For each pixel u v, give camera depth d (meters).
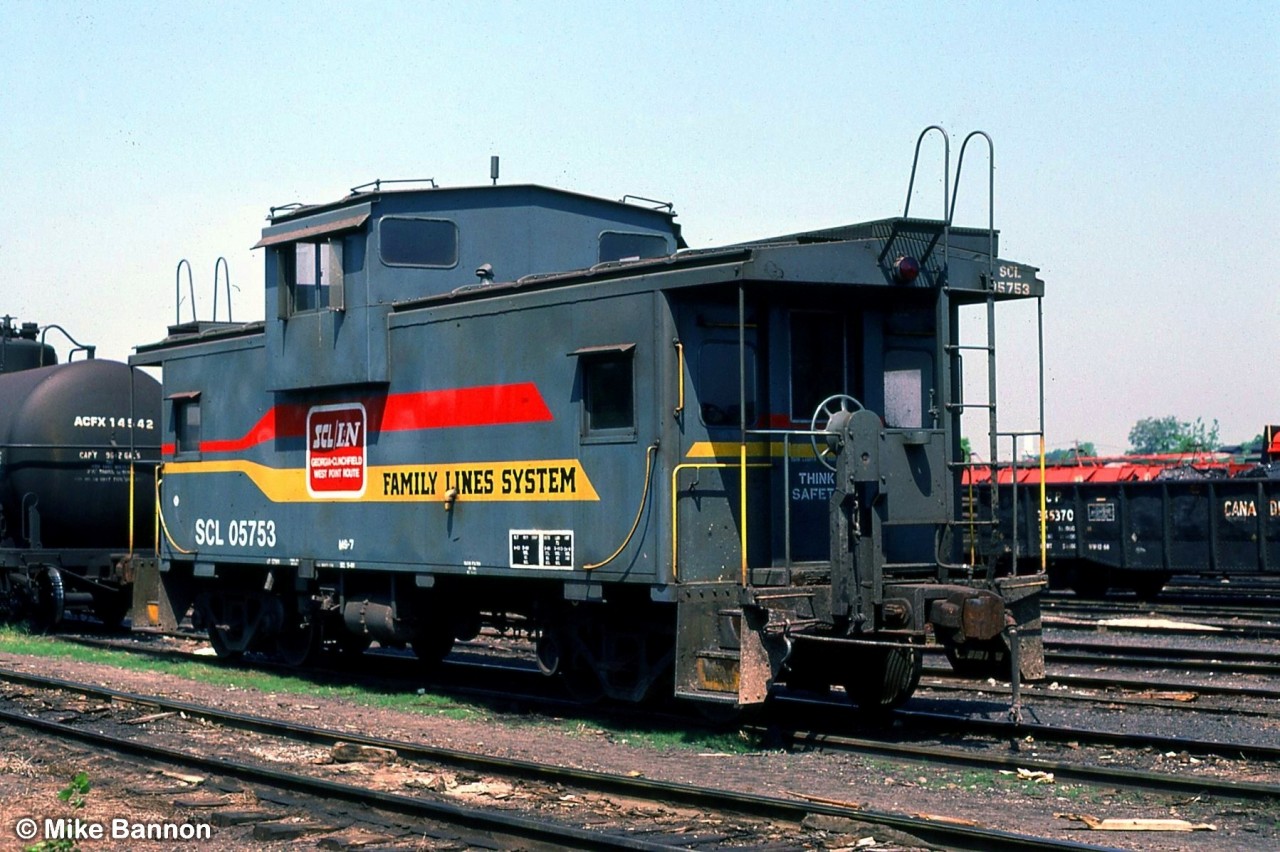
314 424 15.55
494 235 14.94
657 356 11.55
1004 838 7.39
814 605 11.20
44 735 11.51
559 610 13.34
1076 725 12.23
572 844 7.66
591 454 12.19
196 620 18.31
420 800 8.56
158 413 21.45
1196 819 8.59
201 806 8.85
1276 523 25.09
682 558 11.47
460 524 13.59
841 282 11.36
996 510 11.74
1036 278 12.39
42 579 20.95
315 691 14.83
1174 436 173.25
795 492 12.11
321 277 15.21
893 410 12.36
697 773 10.05
